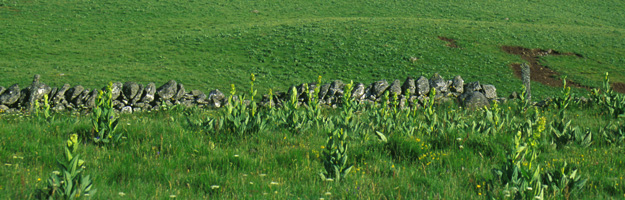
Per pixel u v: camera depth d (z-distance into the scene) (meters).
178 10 56.41
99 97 7.55
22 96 14.38
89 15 51.66
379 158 7.12
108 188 5.35
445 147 7.82
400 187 5.73
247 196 5.24
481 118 12.05
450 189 5.64
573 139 8.15
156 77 30.55
